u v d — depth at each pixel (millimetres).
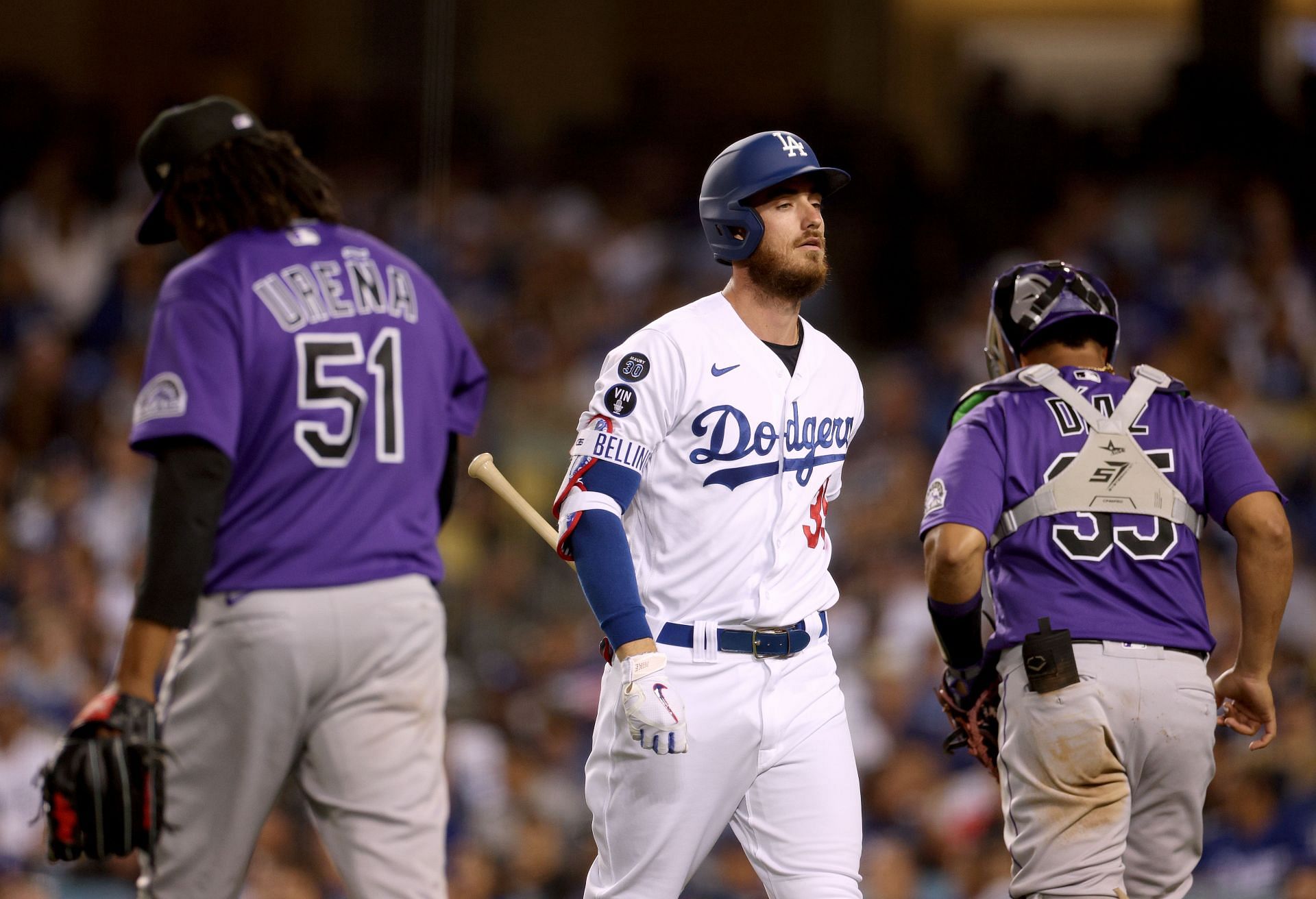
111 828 9734
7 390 44125
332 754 10188
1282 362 48750
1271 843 31234
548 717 35344
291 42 61562
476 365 11266
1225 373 46469
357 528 10242
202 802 10102
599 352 47375
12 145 51438
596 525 11484
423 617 10453
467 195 54625
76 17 61188
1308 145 58031
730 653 11883
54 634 36000
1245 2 62344
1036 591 12133
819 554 12445
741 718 11820
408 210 51938
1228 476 12305
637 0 64000
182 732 10117
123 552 39875
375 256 10844
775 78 64688
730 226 12117
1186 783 12031
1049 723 11820
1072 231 53750
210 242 10789
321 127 56906
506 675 37500
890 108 65062
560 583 40594
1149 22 66812
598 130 59062
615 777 11992
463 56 63188
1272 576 12188
